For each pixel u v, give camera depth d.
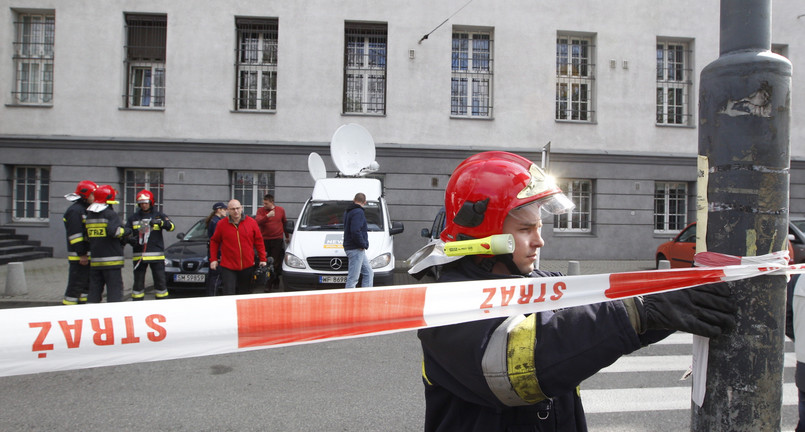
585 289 1.17
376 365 5.19
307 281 8.23
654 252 14.80
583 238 14.67
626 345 1.00
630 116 14.96
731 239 1.14
